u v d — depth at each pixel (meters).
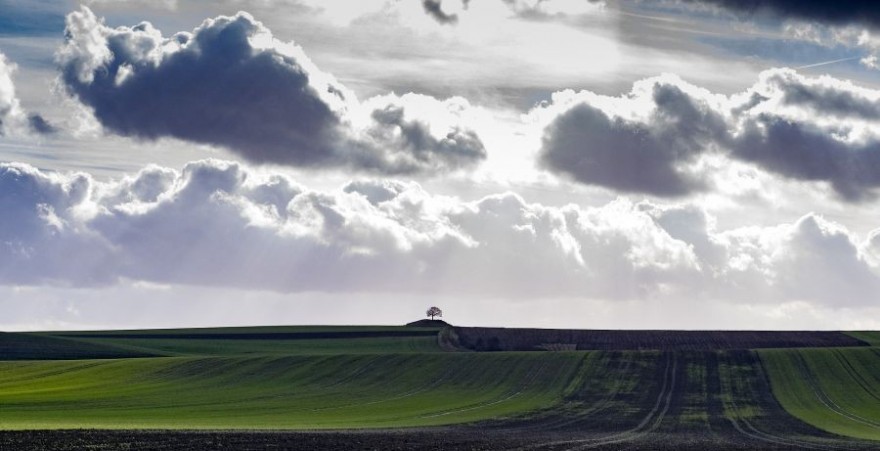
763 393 117.81
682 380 125.00
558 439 80.31
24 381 125.12
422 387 123.06
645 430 90.94
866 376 125.88
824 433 90.69
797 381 123.81
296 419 95.38
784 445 79.81
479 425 92.44
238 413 100.69
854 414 106.06
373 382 126.12
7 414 93.12
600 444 76.88
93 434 72.62
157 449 64.88
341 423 91.75
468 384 124.31
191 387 122.38
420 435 80.31
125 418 91.31
